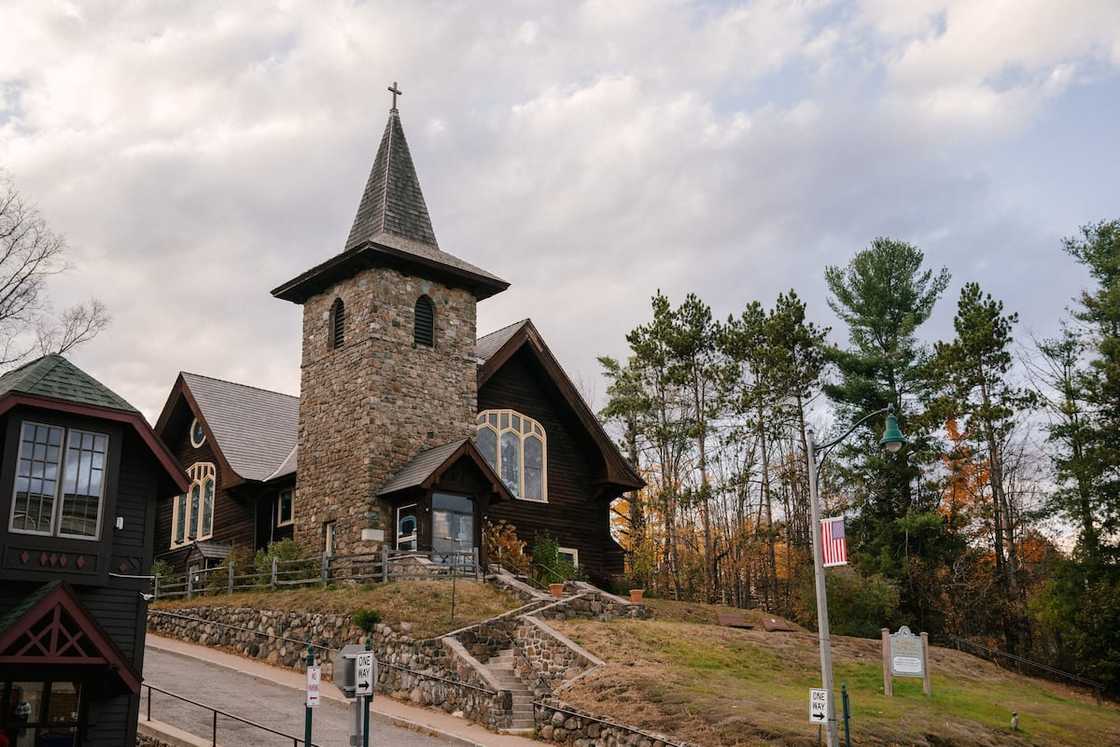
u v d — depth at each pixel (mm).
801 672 25891
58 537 18516
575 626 26016
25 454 18516
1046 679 38219
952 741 21188
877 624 38719
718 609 35969
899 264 48562
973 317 43719
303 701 23094
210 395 42812
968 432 43531
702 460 48219
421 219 37656
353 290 34938
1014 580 42938
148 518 20344
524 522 36750
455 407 35250
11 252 36531
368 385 33219
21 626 17031
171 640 31609
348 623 26453
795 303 48438
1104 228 43250
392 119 39219
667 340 48906
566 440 39250
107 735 18594
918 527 42344
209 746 18594
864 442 46469
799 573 46938
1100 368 39969
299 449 35938
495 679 22406
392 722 22031
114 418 19547
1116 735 25547
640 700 20812
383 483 32625
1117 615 35688
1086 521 39156
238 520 40000
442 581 29078
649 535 51562
